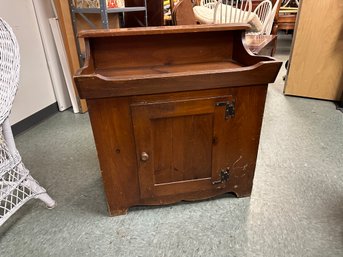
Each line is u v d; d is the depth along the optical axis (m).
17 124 1.88
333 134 1.80
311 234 1.05
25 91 1.92
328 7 2.02
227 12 1.97
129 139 0.99
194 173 1.12
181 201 1.23
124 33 0.99
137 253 0.99
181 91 0.92
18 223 1.13
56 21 1.98
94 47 1.07
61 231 1.09
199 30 1.04
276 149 1.64
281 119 2.03
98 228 1.10
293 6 4.30
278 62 0.92
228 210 1.18
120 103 0.92
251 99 1.00
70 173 1.46
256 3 3.06
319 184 1.33
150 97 0.92
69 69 2.09
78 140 1.80
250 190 1.23
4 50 0.99
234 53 1.16
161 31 1.01
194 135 1.03
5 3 1.70
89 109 0.91
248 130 1.07
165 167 1.08
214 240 1.03
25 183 1.12
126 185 1.09
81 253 0.99
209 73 0.90
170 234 1.07
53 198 1.27
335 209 1.17
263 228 1.08
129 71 1.06
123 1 1.93
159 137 1.01
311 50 2.21
